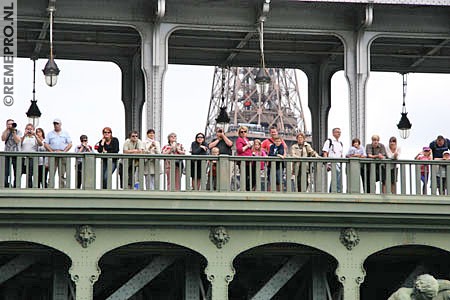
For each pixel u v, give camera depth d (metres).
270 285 42.84
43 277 45.84
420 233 41.44
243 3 44.84
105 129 41.56
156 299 48.91
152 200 39.41
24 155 39.06
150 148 41.06
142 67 43.75
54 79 41.62
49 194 38.81
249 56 51.53
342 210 40.47
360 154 42.25
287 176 40.69
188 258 42.41
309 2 44.72
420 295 39.41
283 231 40.56
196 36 48.56
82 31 47.91
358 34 45.28
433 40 49.69
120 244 39.56
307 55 51.97
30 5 44.28
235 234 40.28
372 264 48.69
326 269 43.22
